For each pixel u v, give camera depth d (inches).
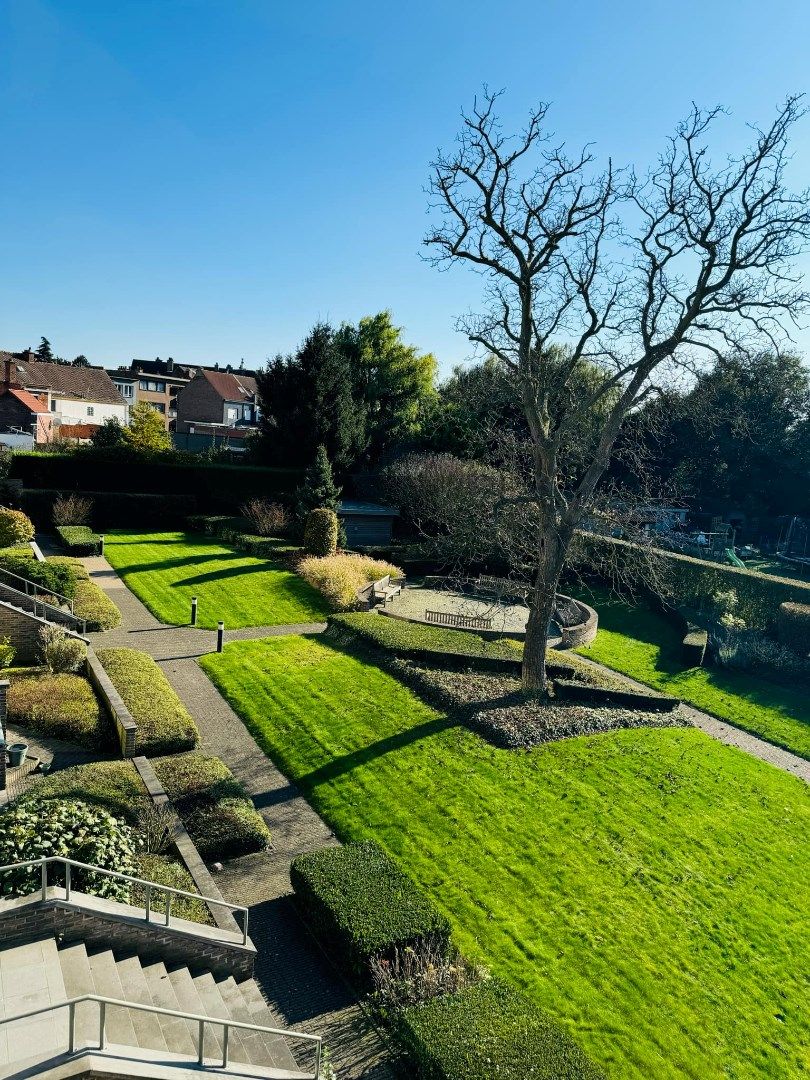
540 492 805.2
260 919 458.6
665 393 845.2
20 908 327.0
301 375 1817.2
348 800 602.9
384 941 403.9
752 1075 375.9
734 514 2352.4
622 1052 379.6
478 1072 315.3
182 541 1498.5
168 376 4084.6
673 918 489.7
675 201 746.8
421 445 2059.5
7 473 1566.2
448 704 788.0
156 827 479.2
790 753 810.2
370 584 1291.8
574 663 986.7
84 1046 265.3
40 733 633.0
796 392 2078.0
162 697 688.4
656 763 711.1
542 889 505.0
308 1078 318.7
